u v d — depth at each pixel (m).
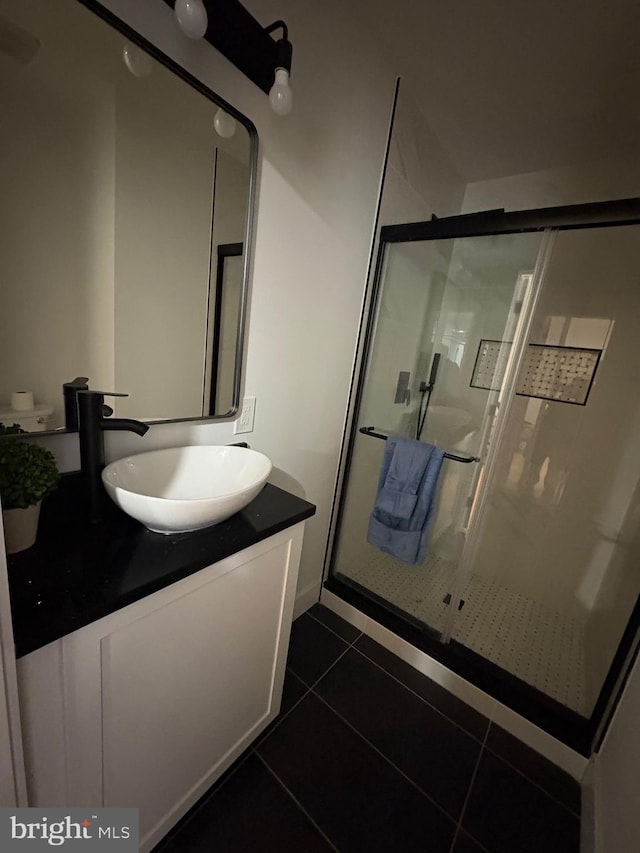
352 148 1.32
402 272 1.73
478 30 1.16
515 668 1.55
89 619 0.58
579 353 1.84
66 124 0.71
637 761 0.87
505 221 1.39
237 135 0.98
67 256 0.76
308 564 1.77
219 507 0.79
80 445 0.80
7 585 0.47
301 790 1.06
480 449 1.74
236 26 0.78
